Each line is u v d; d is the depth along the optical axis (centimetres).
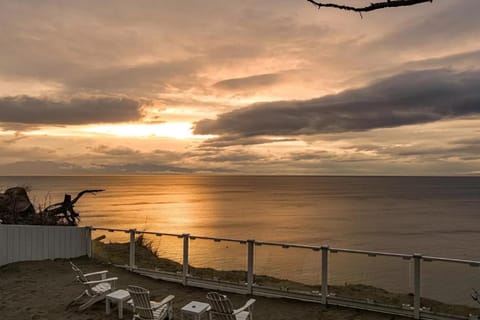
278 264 925
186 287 1007
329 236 5572
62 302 877
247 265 951
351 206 11081
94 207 9456
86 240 1288
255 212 8844
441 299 766
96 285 866
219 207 10081
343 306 841
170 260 1154
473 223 7400
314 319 783
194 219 7138
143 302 706
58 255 1248
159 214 7875
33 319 777
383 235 5816
